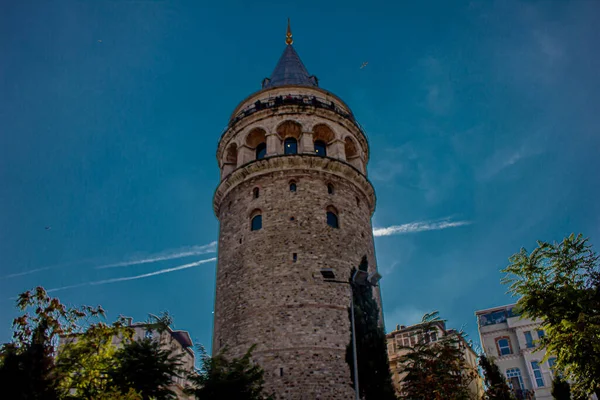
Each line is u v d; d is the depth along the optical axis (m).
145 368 25.41
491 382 36.19
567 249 29.47
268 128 40.81
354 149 43.84
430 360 32.31
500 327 56.34
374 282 27.36
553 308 28.00
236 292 34.31
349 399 29.69
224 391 24.84
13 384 19.55
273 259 34.09
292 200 36.69
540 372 51.75
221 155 44.81
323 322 31.77
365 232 38.88
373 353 31.19
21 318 24.16
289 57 51.50
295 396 29.14
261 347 31.11
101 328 26.59
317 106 41.53
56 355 25.81
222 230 39.06
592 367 25.38
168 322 28.08
